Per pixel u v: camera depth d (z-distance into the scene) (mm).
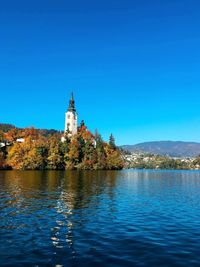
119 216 32688
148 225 28484
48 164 151500
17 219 30312
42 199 44438
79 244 21938
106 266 17625
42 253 19797
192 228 27391
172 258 19188
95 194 52000
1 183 68688
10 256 19141
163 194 56344
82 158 168125
